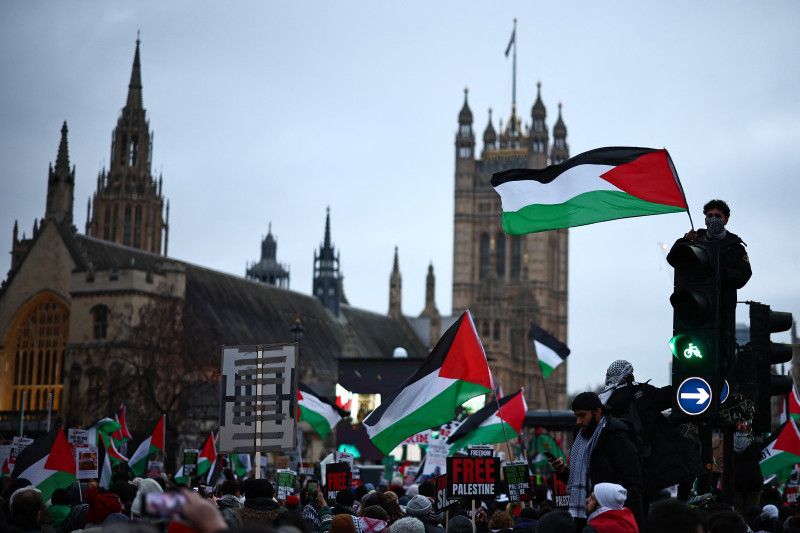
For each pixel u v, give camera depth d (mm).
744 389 16469
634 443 14000
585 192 19375
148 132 191875
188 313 114500
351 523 16188
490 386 24828
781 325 17016
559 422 56312
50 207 131750
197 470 44938
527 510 20250
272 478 61250
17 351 130750
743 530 11508
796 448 28969
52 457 26828
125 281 124500
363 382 65625
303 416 41344
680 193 19016
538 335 46938
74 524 21109
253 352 24047
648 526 9969
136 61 192500
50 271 130000
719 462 29484
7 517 18453
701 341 14781
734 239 16047
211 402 118438
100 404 105062
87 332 125188
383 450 25188
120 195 188625
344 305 190750
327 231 182625
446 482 20844
